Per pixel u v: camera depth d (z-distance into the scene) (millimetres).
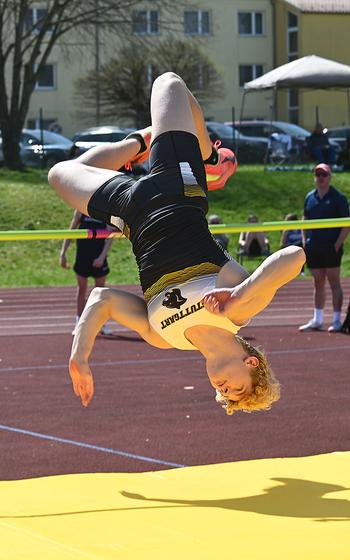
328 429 13500
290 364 19031
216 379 8742
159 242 8859
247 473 10375
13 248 41719
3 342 23031
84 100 74625
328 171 22219
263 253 37562
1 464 11797
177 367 18844
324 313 28672
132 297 9266
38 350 21547
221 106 81938
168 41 70875
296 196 48250
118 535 8180
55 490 9758
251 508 9000
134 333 24141
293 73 49156
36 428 13797
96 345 21953
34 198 46000
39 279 38719
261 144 59000
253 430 13492
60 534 8234
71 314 29250
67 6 57500
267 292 8312
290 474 10289
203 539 8023
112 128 60312
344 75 48969
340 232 23125
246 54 82062
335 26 80562
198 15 80562
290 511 8883
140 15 64312
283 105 82688
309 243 23359
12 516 8844
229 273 8703
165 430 13555
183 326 8750
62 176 9898
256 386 8773
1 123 53219
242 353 8727
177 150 9406
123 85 69500
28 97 53688
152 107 9797
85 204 9641
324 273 23609
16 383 17359
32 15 73938
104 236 12477
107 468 11547
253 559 7445
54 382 17422
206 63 72250
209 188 11094
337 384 16906
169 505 9148
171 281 8758
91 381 9109
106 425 13930
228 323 8609
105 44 71812
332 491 9570
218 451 12320
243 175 50094
